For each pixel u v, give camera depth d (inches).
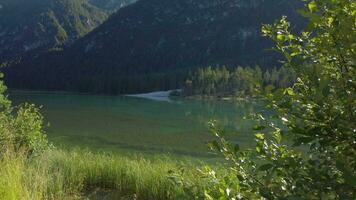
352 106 71.6
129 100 3602.4
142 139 1228.5
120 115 2069.4
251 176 89.8
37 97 3821.4
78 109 2413.9
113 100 3558.1
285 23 88.6
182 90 4352.9
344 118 71.9
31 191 166.4
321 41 78.2
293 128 77.2
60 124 1571.1
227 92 3855.8
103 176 382.9
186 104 3142.2
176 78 4933.6
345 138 74.3
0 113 373.4
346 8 75.4
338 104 73.5
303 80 79.7
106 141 1170.0
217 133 98.3
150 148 1063.0
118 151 997.2
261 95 84.0
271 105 82.0
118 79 4960.6
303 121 77.0
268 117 90.7
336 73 80.7
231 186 95.0
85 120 1763.0
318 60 83.7
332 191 72.1
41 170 248.5
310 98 73.1
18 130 366.6
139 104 3068.4
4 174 168.7
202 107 2832.2
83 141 1150.3
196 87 4109.3
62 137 1212.5
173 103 3253.0
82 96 4232.3
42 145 394.3
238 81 3609.7
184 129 1496.1
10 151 218.5
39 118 407.5
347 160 75.0
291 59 82.9
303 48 85.7
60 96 4126.5
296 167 78.3
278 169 82.2
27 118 382.6
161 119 1893.5
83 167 391.5
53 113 2076.8
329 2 76.0
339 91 74.2
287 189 79.6
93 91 5036.9
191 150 1031.0
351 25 71.9
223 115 2178.9
